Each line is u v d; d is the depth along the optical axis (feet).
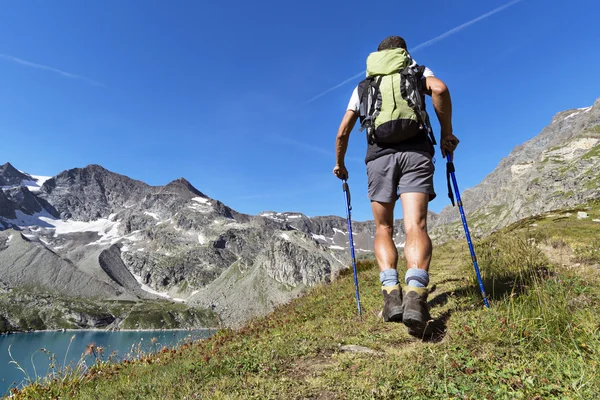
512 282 18.04
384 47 13.32
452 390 8.53
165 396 11.56
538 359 9.64
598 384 7.83
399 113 12.09
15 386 16.84
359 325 16.74
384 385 9.30
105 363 20.31
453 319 13.62
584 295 14.64
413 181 12.50
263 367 12.65
